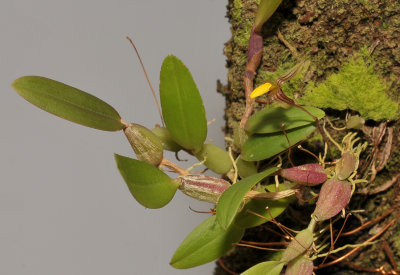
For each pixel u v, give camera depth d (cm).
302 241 35
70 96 35
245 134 37
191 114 36
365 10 36
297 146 37
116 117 35
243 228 36
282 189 36
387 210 39
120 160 33
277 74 38
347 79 37
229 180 39
